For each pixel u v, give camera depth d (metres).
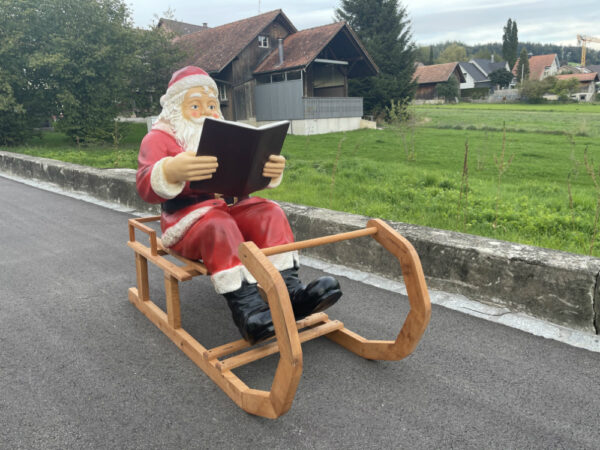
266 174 3.05
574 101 65.19
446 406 2.60
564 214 6.49
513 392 2.72
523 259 3.62
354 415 2.52
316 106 24.80
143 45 21.83
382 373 2.92
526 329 3.45
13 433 2.40
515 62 99.25
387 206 7.00
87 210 7.64
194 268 2.97
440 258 4.10
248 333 2.67
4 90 17.25
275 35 28.42
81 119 18.81
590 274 3.31
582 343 3.25
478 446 2.29
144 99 22.84
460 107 53.44
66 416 2.53
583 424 2.46
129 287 4.35
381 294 4.13
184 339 3.11
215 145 2.70
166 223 3.10
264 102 26.45
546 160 14.83
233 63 26.44
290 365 2.17
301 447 2.29
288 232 3.07
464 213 6.00
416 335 2.72
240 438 2.36
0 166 12.29
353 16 32.41
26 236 6.14
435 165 13.46
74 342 3.31
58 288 4.34
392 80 30.69
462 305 3.86
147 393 2.72
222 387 2.74
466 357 3.09
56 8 17.91
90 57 18.36
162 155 3.06
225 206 3.05
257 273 2.29
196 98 3.19
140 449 2.29
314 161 12.11
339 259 4.88
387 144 19.19
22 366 3.01
